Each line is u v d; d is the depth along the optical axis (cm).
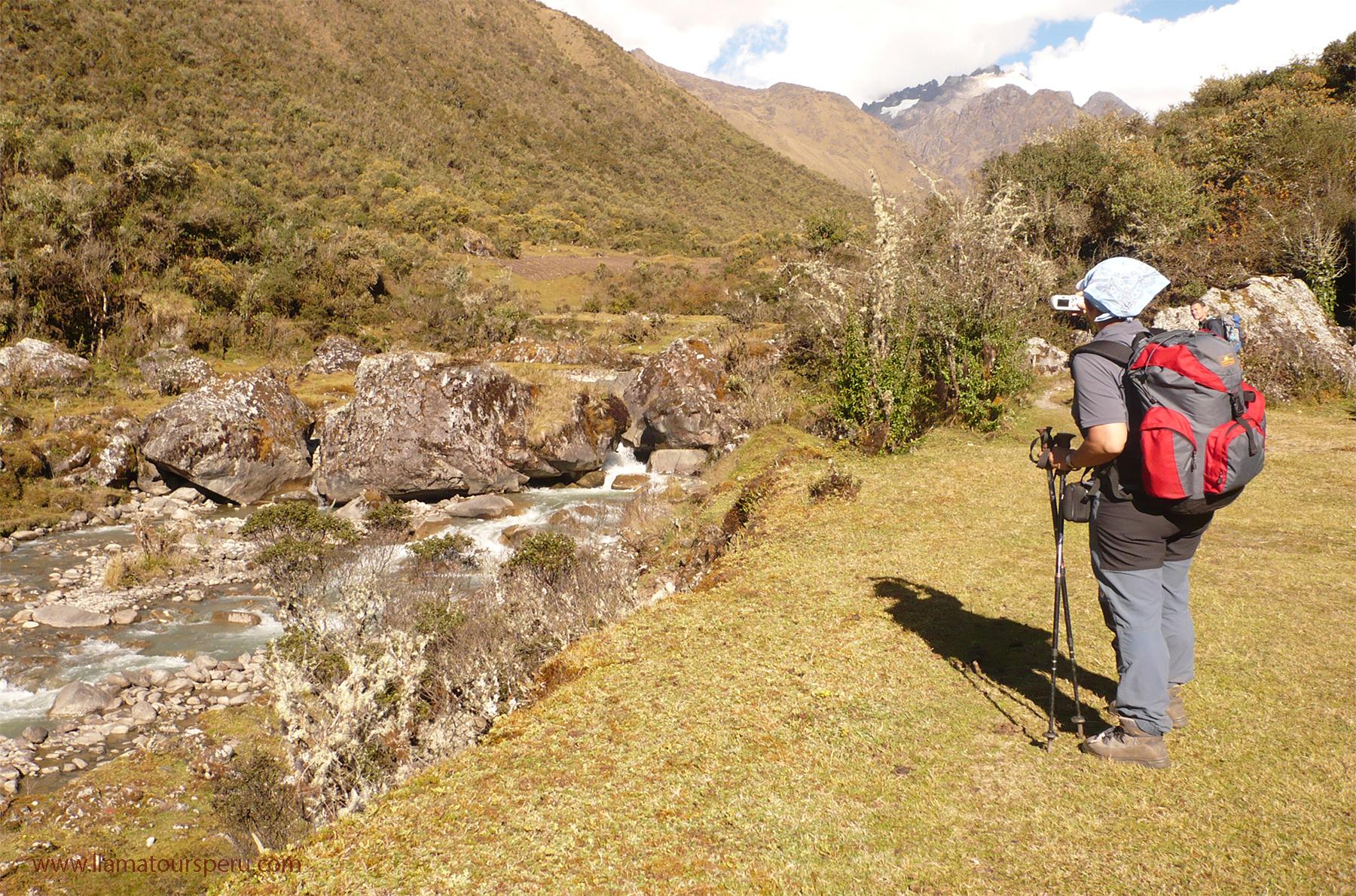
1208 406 312
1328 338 1614
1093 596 576
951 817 317
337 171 11662
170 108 11288
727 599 620
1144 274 338
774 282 4078
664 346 4547
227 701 1076
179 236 5094
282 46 15812
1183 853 285
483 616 894
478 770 377
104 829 779
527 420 2166
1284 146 2977
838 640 516
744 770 360
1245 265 2419
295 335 4325
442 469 2033
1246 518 775
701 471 2070
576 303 7125
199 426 2180
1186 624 366
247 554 1717
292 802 715
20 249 3881
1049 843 296
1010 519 812
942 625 531
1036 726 386
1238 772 334
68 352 3241
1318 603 531
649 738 396
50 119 9150
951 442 1303
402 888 288
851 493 939
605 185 16975
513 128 18175
